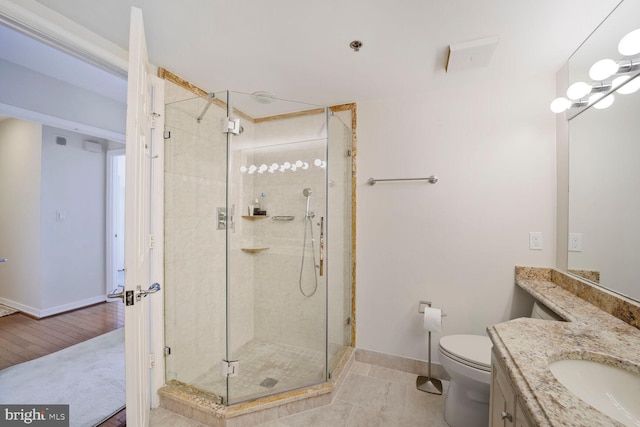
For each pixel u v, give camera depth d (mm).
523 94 1929
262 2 1260
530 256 1928
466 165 2072
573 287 1607
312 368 2072
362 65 1794
